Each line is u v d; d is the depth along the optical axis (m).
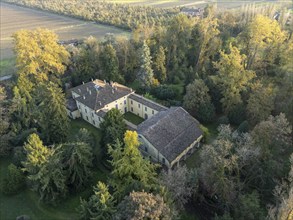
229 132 48.25
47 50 82.94
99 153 61.28
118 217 35.81
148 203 35.22
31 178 45.84
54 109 59.34
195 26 95.69
